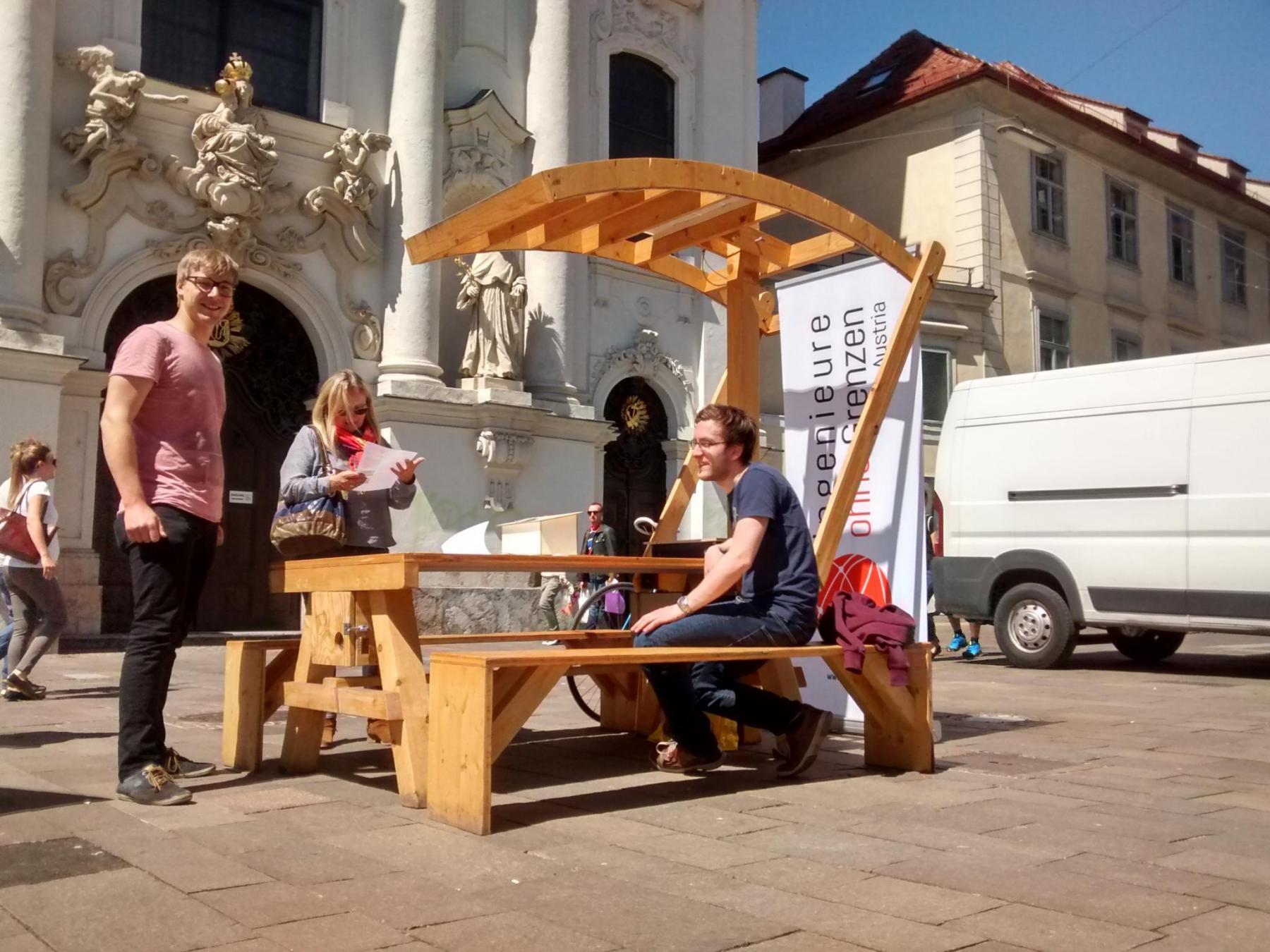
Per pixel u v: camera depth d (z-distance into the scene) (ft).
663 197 18.76
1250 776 16.85
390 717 13.71
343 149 50.44
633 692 20.59
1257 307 111.24
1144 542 35.68
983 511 39.52
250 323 49.88
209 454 14.62
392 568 13.69
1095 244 91.81
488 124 55.11
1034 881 10.61
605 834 12.43
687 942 8.72
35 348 41.68
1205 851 11.89
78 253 44.39
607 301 60.90
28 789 14.65
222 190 46.83
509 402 52.60
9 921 9.14
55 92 44.45
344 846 11.73
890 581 20.25
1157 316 97.71
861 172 88.94
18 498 26.55
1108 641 43.32
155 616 14.11
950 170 83.82
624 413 62.34
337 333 50.65
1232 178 107.86
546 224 18.56
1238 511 33.88
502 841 12.03
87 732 20.48
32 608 26.55
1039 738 20.98
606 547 47.55
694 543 19.20
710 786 15.42
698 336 64.80
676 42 65.98
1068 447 37.63
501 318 53.72
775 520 16.03
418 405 50.67
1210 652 48.19
